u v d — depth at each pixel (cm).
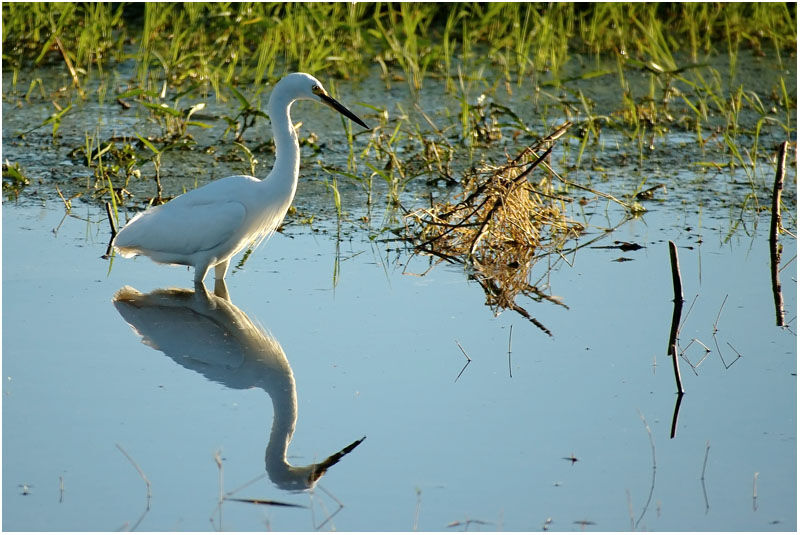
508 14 2008
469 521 634
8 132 1512
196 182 1323
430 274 1073
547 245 1166
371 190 1334
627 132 1534
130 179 1335
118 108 1650
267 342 898
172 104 1661
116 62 1883
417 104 1673
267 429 745
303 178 1373
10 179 1316
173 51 1786
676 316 957
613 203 1284
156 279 1049
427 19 2005
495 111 1494
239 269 1078
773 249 1119
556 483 677
